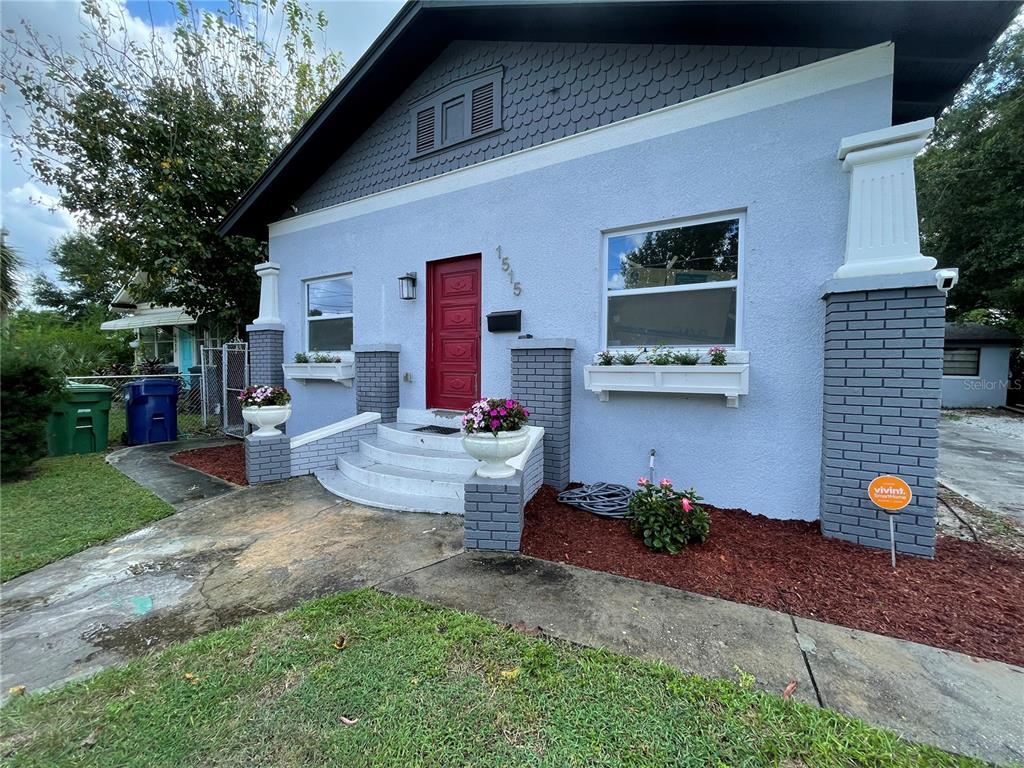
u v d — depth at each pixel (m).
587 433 4.71
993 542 3.47
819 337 3.65
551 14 4.39
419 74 6.02
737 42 3.93
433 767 1.55
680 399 4.23
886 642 2.23
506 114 5.23
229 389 9.16
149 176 7.70
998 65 12.74
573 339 4.75
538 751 1.61
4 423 5.38
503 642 2.22
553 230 4.86
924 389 3.06
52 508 4.43
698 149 4.06
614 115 4.54
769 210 3.79
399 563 3.17
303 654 2.15
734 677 1.98
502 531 3.34
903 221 3.14
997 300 14.20
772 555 3.19
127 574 3.08
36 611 2.63
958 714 1.77
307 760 1.58
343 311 7.02
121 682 1.99
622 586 2.80
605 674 1.99
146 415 8.08
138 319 16.05
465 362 5.76
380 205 6.34
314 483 5.29
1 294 8.12
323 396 7.21
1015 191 12.26
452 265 5.80
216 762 1.58
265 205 7.47
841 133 3.53
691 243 4.20
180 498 4.79
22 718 1.80
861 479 3.29
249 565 3.19
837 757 1.58
